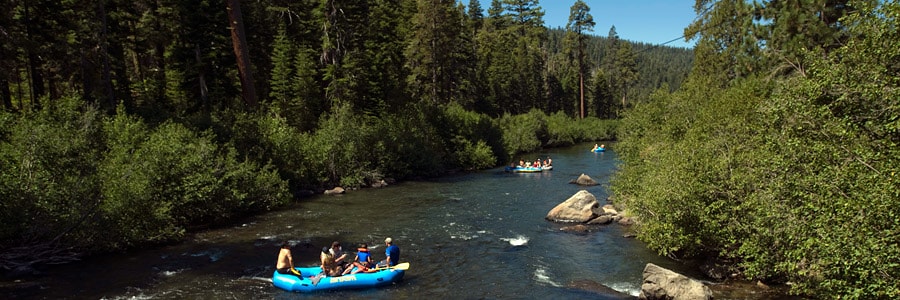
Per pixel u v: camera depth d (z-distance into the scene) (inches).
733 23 1296.8
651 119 1067.9
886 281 291.3
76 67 1135.0
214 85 1279.5
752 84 746.2
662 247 568.7
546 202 976.3
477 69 2667.3
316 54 1547.7
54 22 1075.3
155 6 1333.7
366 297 471.8
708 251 558.6
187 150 781.3
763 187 429.1
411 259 597.0
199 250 625.6
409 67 1969.7
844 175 317.1
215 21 1240.8
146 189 660.1
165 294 469.4
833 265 322.3
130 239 614.2
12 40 856.9
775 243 415.5
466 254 616.4
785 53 756.0
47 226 548.1
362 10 1589.6
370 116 1508.4
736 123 570.3
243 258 593.3
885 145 315.9
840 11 717.3
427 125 1572.3
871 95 320.8
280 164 1049.5
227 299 459.8
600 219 781.3
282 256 508.4
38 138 575.2
